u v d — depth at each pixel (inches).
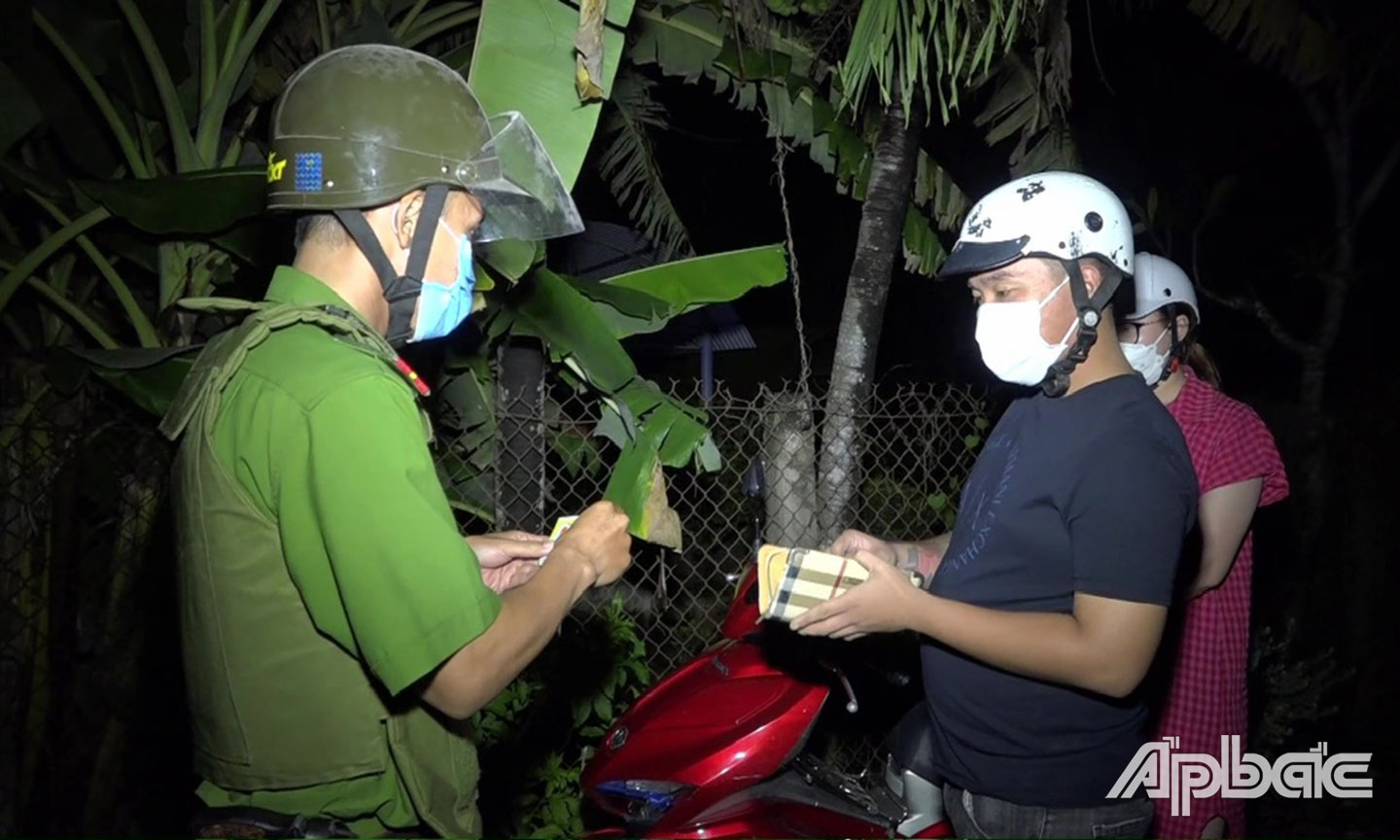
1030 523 87.8
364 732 73.2
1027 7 167.9
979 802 93.1
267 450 70.6
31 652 161.8
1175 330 120.3
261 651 72.0
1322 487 247.1
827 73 198.1
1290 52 228.7
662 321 159.9
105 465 163.3
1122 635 82.4
